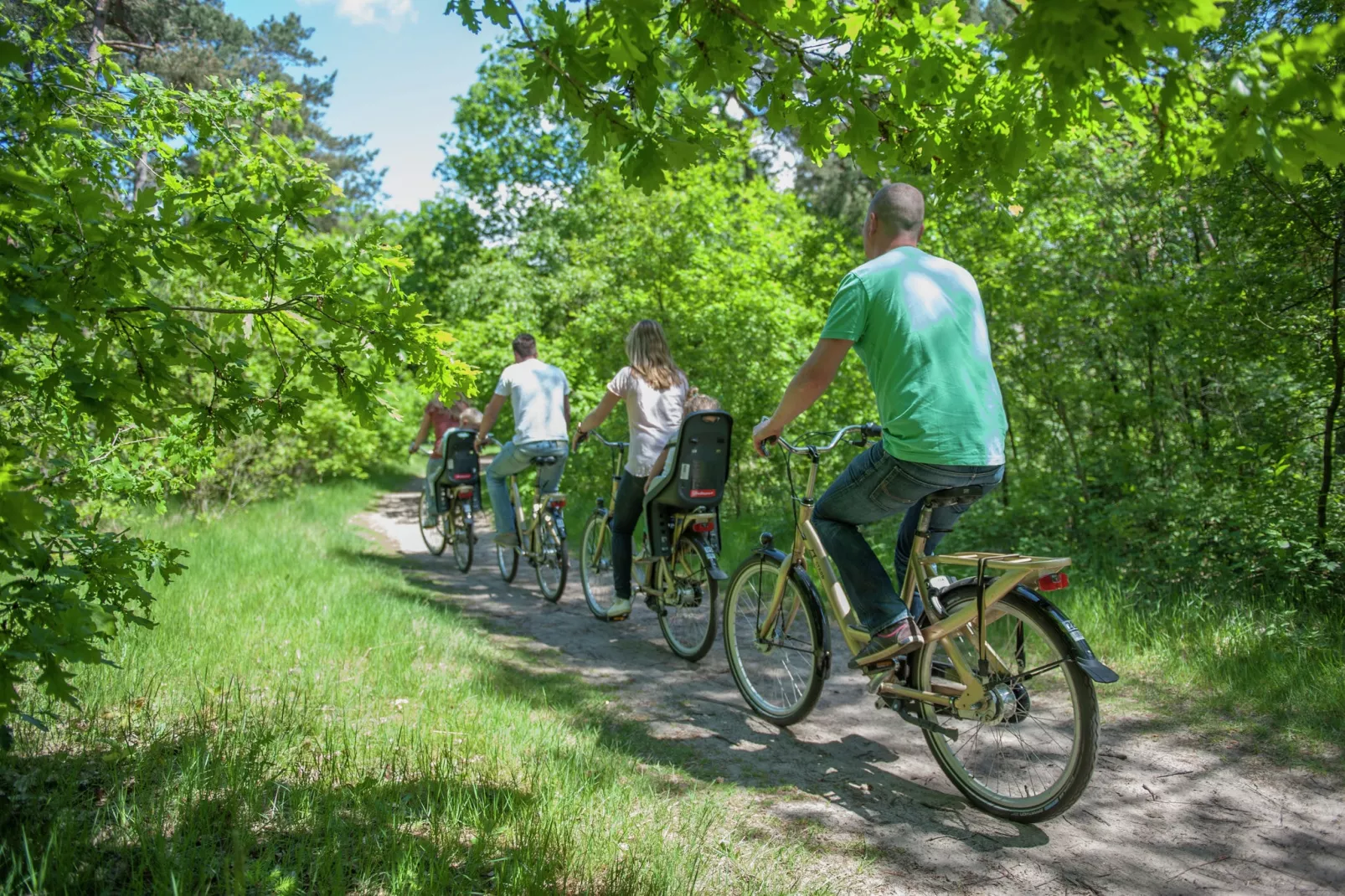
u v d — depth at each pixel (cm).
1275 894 262
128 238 206
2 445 195
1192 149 206
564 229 2147
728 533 934
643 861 261
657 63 221
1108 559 605
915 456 307
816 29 235
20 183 183
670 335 1155
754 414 1084
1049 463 768
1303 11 459
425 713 383
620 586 592
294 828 268
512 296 1723
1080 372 738
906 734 400
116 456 395
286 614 539
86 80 318
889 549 718
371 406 272
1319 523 532
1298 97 162
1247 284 577
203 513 985
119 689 372
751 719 421
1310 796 320
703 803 321
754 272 1096
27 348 253
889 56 238
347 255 268
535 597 735
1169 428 717
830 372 327
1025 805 305
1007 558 308
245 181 327
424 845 260
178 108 357
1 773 283
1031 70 222
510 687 452
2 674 200
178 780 287
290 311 260
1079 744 289
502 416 1534
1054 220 755
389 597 652
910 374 309
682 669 511
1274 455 589
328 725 358
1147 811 315
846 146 254
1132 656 473
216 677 409
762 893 252
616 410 1224
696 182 1163
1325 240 539
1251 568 539
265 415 260
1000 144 252
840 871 274
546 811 289
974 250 781
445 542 930
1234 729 378
